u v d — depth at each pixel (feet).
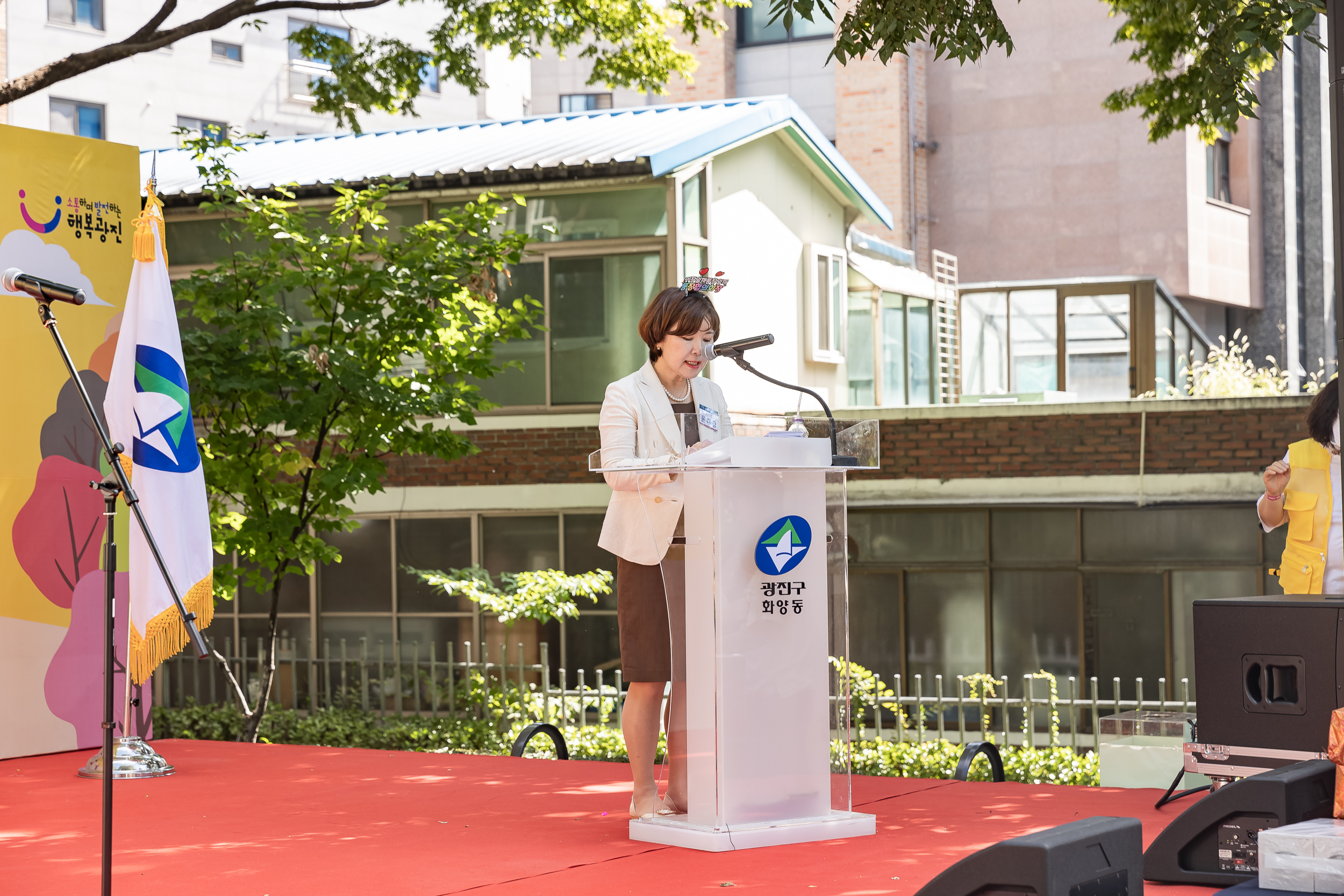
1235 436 43.04
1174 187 78.38
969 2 25.41
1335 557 21.59
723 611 15.89
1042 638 46.73
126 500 15.23
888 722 46.91
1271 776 13.43
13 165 24.56
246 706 37.09
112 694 12.35
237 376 33.06
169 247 47.16
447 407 34.09
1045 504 44.83
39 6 111.14
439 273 33.50
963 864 10.67
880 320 59.11
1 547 24.43
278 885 14.66
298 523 34.71
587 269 44.80
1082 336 68.95
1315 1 23.12
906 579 48.01
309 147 55.11
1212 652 15.61
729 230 48.14
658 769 23.09
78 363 25.41
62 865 15.85
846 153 82.33
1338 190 13.92
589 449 45.01
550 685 46.16
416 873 15.07
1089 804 18.79
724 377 47.50
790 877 14.51
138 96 116.16
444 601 47.19
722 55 83.87
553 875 14.88
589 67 117.29
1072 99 81.05
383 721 42.37
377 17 128.26
